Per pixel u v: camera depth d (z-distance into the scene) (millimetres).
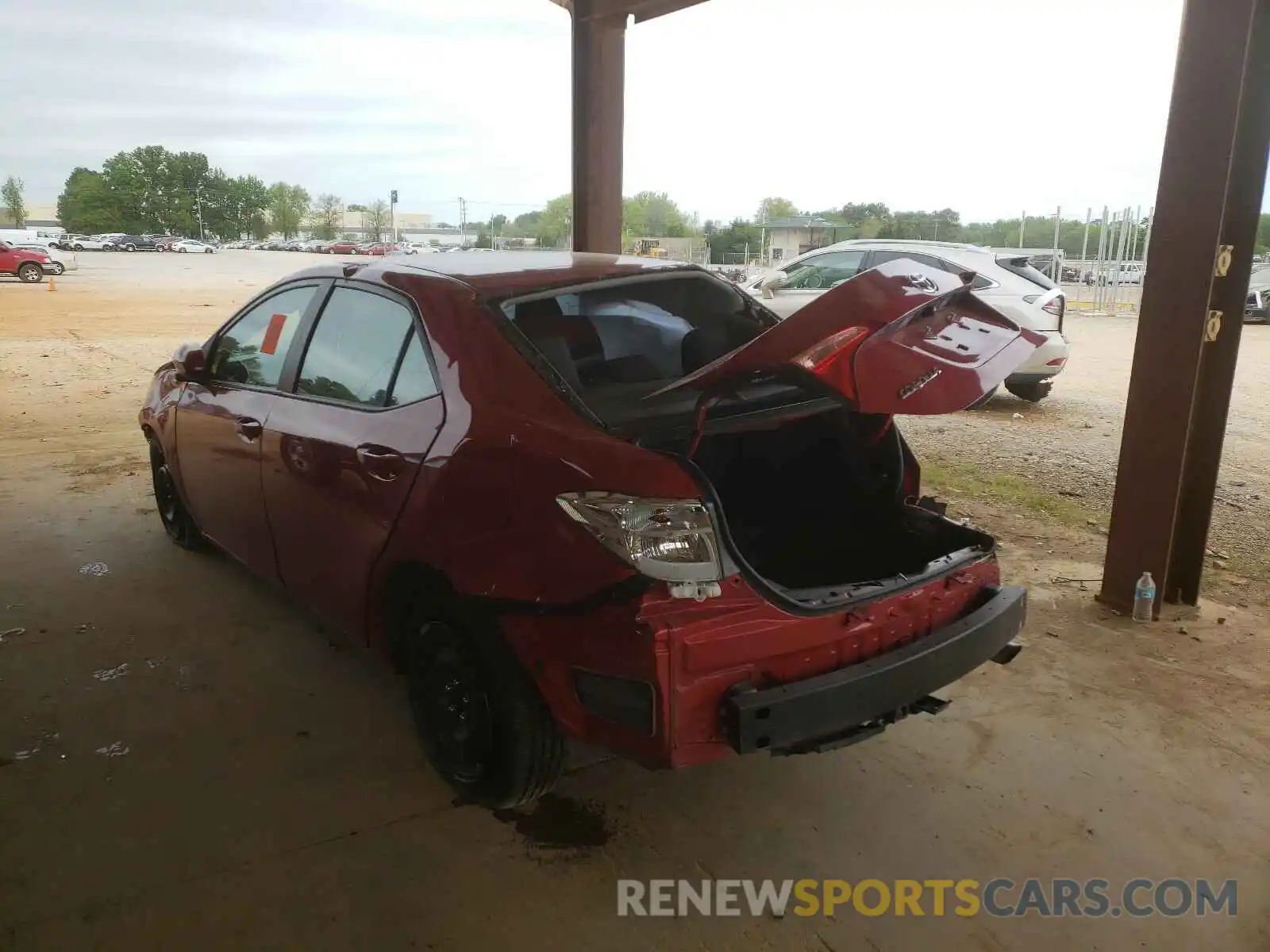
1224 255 3781
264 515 3518
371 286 3158
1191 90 3611
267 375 3584
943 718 3275
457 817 2689
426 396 2744
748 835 2648
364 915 2299
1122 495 4094
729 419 2736
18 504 5543
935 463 7062
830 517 3189
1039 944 2254
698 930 2275
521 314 2842
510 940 2230
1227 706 3344
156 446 4738
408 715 3242
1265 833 2660
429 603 2691
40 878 2398
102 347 13352
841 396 2256
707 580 2156
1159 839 2637
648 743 2148
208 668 3555
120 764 2922
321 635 3842
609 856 2545
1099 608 4199
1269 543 5176
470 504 2463
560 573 2232
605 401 2748
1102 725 3223
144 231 116438
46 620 3936
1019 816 2732
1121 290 24766
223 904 2322
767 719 2154
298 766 2924
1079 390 10750
